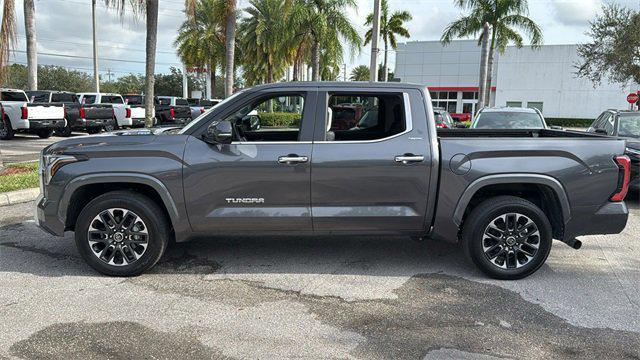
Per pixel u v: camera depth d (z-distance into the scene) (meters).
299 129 4.79
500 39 28.44
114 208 4.71
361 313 4.07
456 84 51.09
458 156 4.70
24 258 5.36
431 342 3.59
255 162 4.66
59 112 18.98
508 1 27.16
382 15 41.84
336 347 3.50
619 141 4.81
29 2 19.75
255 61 39.09
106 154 4.68
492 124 11.41
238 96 4.84
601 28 29.67
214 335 3.66
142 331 3.71
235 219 4.75
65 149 4.74
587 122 46.91
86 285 4.61
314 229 4.84
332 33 26.84
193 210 4.72
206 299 4.32
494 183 4.71
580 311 4.15
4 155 13.59
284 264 5.25
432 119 4.81
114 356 3.35
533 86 48.75
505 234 4.79
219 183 4.69
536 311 4.14
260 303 4.25
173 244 5.88
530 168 4.69
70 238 6.12
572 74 47.31
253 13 36.81
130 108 22.62
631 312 4.14
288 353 3.41
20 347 3.46
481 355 3.42
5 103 18.03
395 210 4.79
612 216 4.78
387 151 4.70
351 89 4.86
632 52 28.41
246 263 5.27
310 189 4.71
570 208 4.75
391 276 4.94
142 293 4.44
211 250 5.68
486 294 4.50
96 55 30.27
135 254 4.78
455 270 5.14
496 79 49.91
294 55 30.33
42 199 4.86
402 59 52.69
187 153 4.67
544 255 4.80
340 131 5.34
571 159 4.72
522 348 3.52
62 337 3.60
